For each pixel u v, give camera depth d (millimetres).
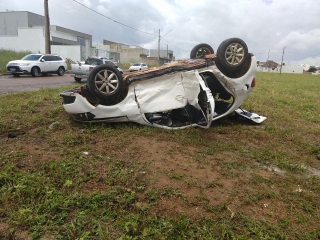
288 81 29250
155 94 5461
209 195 3129
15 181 3133
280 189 3398
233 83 5910
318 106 10109
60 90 10156
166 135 5223
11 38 32500
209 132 5785
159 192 3115
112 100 5402
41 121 5719
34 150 4215
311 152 4898
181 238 2355
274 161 4363
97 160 3959
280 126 6801
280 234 2463
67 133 5070
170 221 2572
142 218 2621
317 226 2682
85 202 2812
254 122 6836
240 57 5730
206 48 7234
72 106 5270
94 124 5574
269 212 2859
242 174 3777
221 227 2504
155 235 2369
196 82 5504
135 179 3406
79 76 14820
